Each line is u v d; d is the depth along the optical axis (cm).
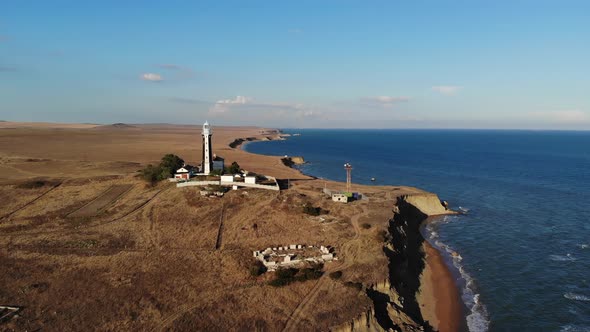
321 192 9194
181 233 6531
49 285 4803
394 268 5612
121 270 5200
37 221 7062
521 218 9138
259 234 6456
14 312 4219
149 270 5200
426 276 6059
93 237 6331
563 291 5553
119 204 8019
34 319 4119
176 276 5038
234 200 8038
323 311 4316
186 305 4400
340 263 5403
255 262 5388
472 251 7094
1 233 6500
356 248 5862
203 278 4988
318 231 6575
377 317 4419
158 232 6575
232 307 4375
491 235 7962
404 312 4775
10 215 7425
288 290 4706
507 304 5222
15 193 8712
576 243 7431
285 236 6375
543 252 7000
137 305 4388
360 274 5091
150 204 7950
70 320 4116
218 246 6022
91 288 4738
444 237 7869
